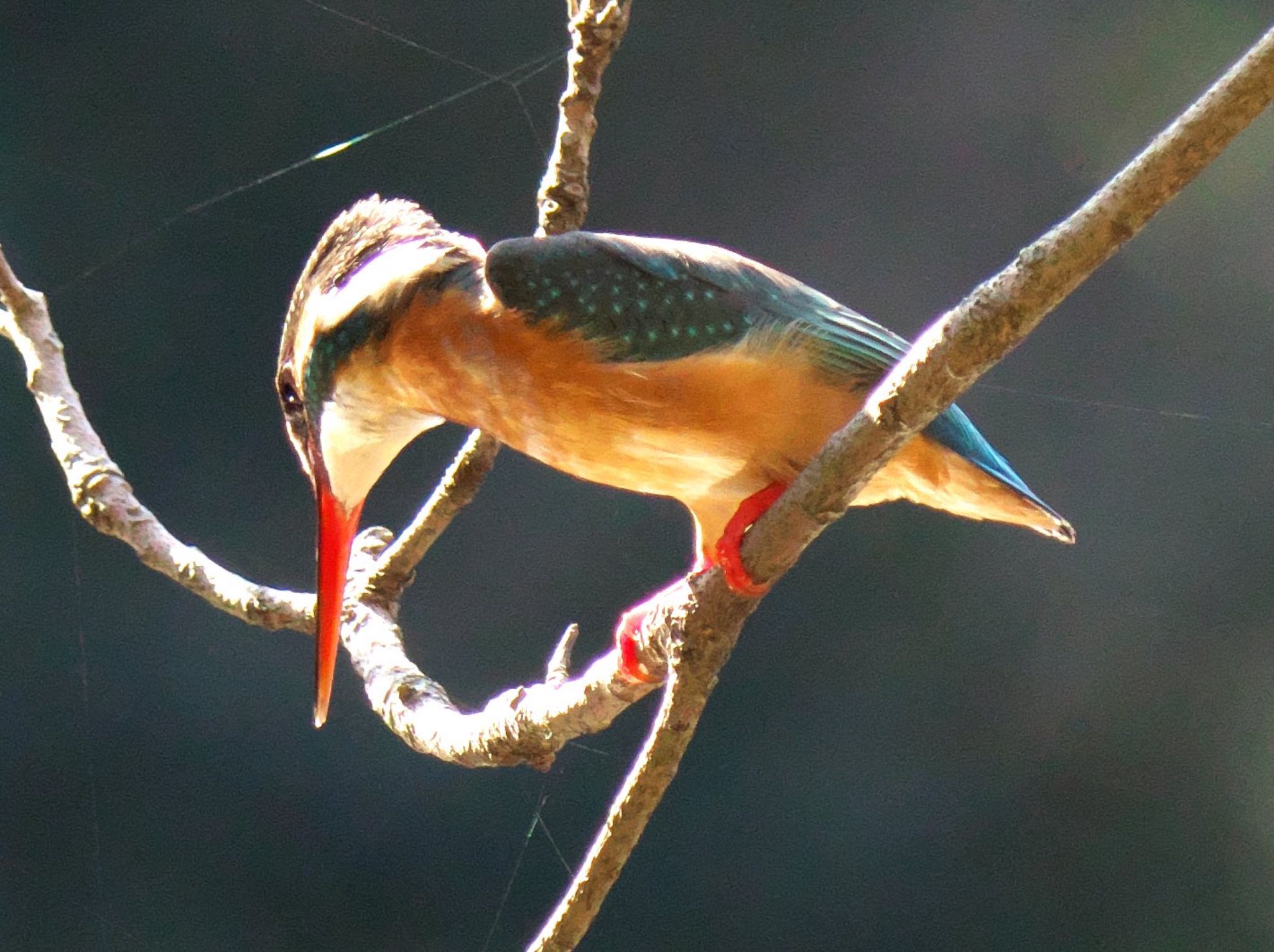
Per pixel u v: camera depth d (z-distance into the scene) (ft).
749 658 40.55
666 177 41.98
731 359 12.26
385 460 14.89
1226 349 39.81
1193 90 39.88
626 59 41.50
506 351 12.55
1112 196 7.45
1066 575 40.06
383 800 39.96
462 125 42.19
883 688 40.19
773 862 39.50
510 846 39.81
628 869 39.47
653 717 40.57
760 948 38.78
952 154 41.42
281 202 42.32
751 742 40.19
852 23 40.86
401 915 39.09
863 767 40.04
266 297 42.29
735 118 41.75
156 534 15.80
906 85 41.24
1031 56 40.42
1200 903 38.55
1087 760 39.47
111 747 39.73
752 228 42.19
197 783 39.93
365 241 14.10
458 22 41.60
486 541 41.24
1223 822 38.78
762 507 12.67
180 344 41.96
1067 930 38.50
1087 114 40.65
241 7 41.22
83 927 38.81
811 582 40.60
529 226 42.68
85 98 41.32
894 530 40.37
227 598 15.53
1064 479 40.45
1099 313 40.34
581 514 41.16
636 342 12.26
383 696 14.62
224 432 42.01
